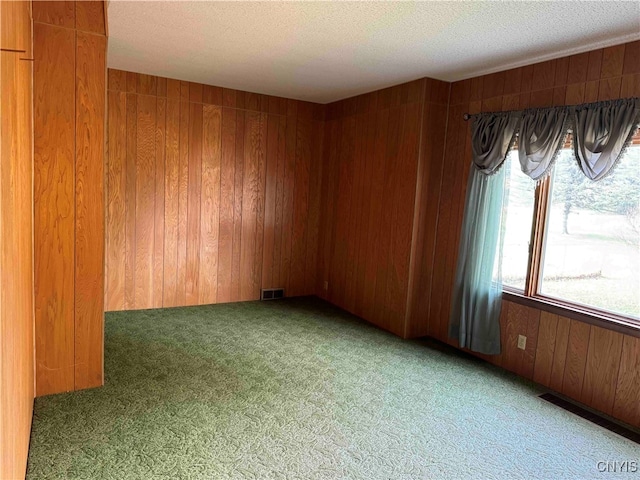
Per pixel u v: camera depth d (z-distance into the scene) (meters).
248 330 4.37
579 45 3.04
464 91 4.07
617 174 3.04
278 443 2.49
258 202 5.39
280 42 3.30
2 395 1.25
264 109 5.27
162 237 4.87
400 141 4.40
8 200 1.39
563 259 3.40
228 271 5.31
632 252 2.98
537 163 3.35
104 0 2.38
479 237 3.79
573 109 3.13
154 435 2.49
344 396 3.10
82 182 2.79
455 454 2.49
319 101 5.50
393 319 4.52
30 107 2.44
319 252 5.82
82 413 2.67
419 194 4.23
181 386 3.11
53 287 2.79
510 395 3.26
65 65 2.68
